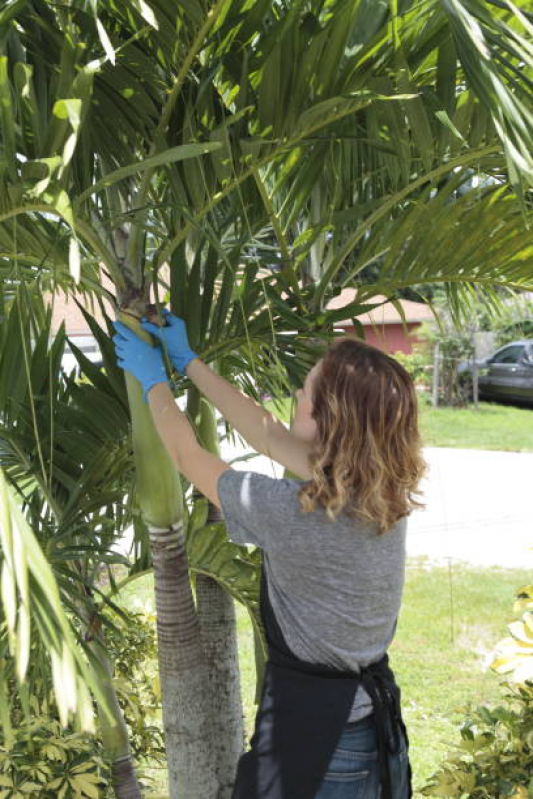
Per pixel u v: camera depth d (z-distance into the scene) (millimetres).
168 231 1896
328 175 1989
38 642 1810
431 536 6723
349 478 1390
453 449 10703
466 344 13992
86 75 1154
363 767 1424
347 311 1908
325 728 1416
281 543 1403
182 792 1945
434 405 13969
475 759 2092
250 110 1620
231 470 1484
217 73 1553
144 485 1801
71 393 1923
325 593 1422
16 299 1880
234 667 2531
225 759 2500
